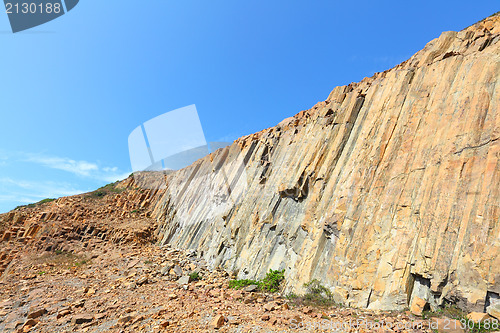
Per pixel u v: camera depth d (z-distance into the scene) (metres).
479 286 8.69
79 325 11.07
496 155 9.94
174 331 9.27
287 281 15.67
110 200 50.75
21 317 13.16
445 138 11.96
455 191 10.52
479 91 11.66
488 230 9.10
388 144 14.41
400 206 12.14
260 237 20.66
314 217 16.52
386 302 10.57
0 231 37.16
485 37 13.66
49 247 31.64
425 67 15.20
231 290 16.08
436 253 10.02
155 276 20.50
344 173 15.97
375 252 12.01
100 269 23.77
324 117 20.91
